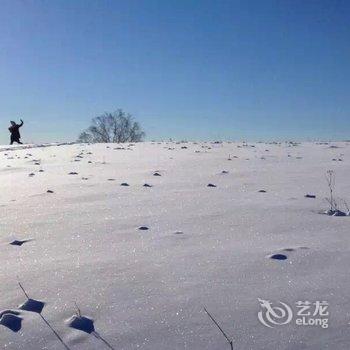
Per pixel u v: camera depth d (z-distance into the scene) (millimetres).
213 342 3199
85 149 20703
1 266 4672
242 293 3871
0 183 10375
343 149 17906
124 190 8859
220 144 22156
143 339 3252
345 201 7328
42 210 7238
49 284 4145
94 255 4902
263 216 6414
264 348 3119
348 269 4316
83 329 3396
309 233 5543
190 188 8977
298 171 11234
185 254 4832
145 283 4098
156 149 19344
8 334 3346
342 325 3354
